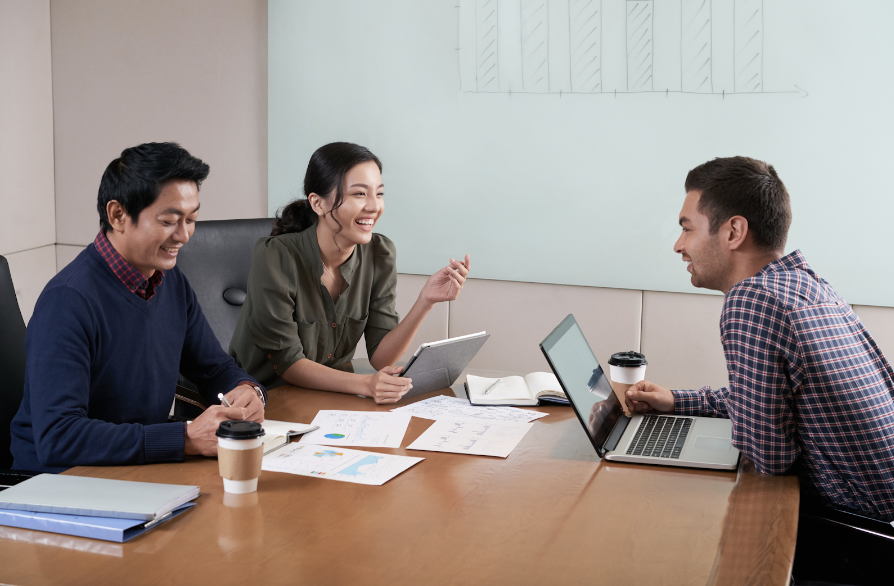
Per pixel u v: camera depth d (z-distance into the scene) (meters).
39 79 3.79
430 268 3.55
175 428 1.46
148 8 3.70
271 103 3.62
